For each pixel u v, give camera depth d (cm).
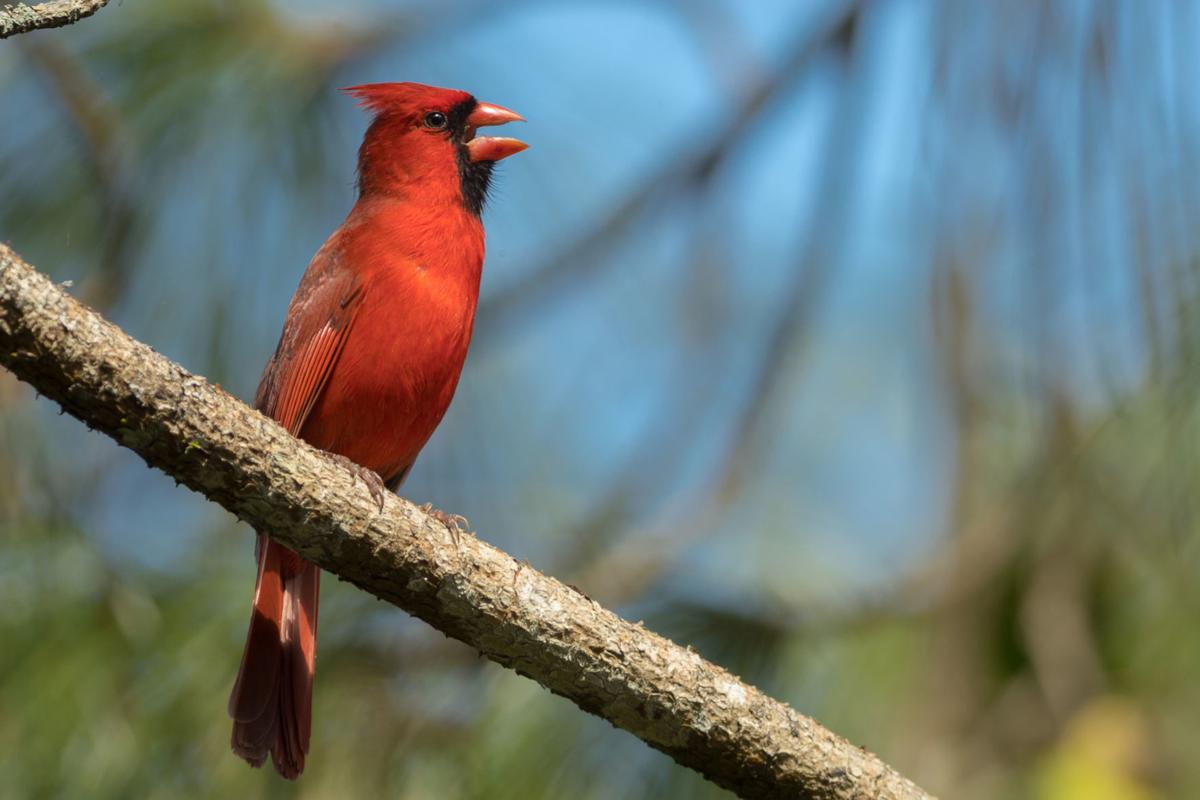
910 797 682
